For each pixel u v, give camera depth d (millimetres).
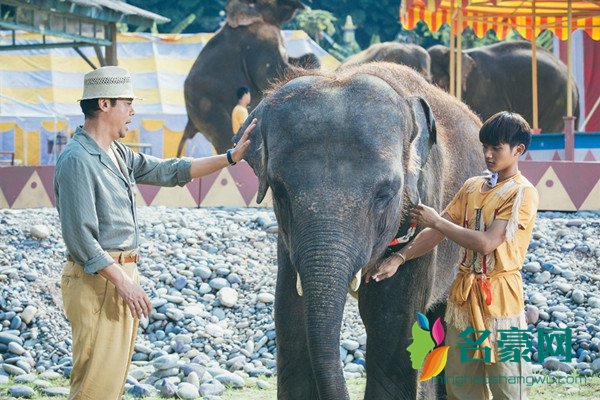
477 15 22906
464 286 5465
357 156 5043
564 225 12180
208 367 8938
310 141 5082
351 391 8148
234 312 10203
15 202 14289
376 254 5258
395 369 6004
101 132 5633
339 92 5285
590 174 13461
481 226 5406
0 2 18438
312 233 4906
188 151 29109
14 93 29859
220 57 20875
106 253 5422
